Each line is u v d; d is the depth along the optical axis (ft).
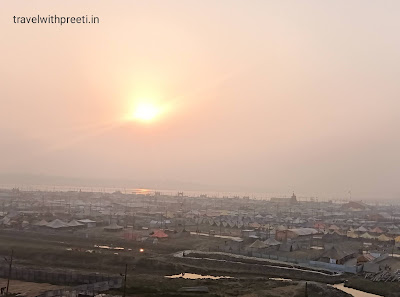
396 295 299.38
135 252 434.71
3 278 302.04
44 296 244.63
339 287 325.83
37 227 563.89
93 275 293.23
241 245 478.59
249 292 284.20
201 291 283.38
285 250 453.99
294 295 277.44
